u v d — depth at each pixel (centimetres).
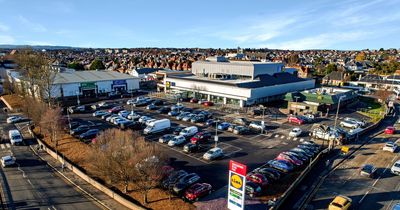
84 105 7681
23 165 3953
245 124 5806
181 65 15675
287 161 3741
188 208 2784
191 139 4697
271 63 9319
